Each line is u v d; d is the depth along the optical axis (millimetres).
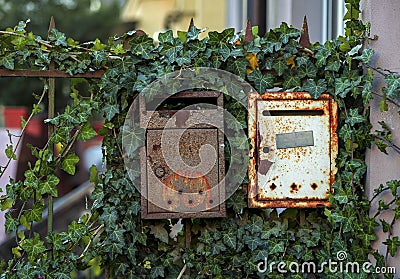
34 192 2697
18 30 2645
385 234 2699
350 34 2725
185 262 2750
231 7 6133
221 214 2645
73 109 2676
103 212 2699
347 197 2688
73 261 2705
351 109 2699
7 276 2682
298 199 2727
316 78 2748
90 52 2664
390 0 2650
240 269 2766
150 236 2758
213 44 2676
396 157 2664
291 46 2688
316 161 2730
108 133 2705
